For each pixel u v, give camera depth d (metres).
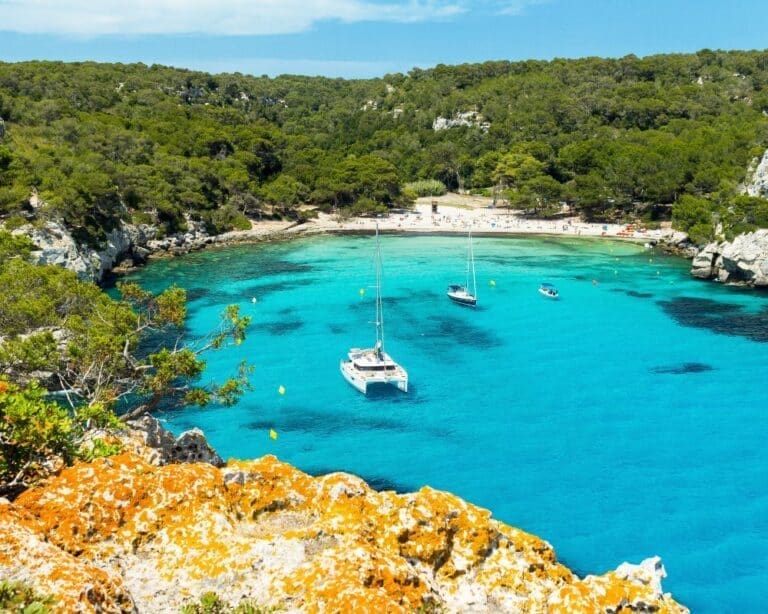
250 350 85.94
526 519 50.44
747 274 119.38
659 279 124.81
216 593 14.59
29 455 19.03
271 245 158.75
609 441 62.44
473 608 15.83
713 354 85.06
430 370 79.81
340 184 191.75
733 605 41.62
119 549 15.82
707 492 53.91
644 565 20.56
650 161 175.00
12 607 11.60
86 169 137.75
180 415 66.44
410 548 16.45
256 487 18.84
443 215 194.12
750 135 177.88
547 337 91.69
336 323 97.44
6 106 161.25
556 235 167.75
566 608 15.09
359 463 58.62
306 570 14.43
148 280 123.62
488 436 63.50
